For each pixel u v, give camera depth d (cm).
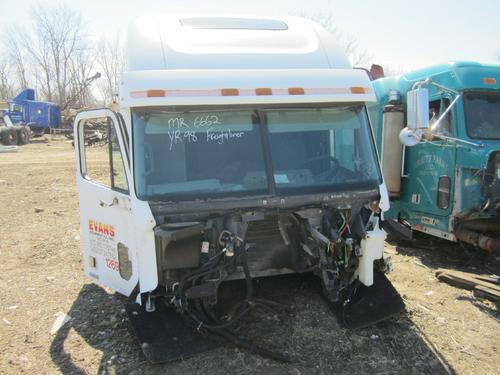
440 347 404
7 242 739
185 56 405
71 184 1326
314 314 439
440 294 515
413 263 630
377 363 379
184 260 372
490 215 591
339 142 417
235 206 377
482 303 489
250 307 401
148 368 375
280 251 427
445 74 643
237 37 441
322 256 406
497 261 634
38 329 446
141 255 365
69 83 5041
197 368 370
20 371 380
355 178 416
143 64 395
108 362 387
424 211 679
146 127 374
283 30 470
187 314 393
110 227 432
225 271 388
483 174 584
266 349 387
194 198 374
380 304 434
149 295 380
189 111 383
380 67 904
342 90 408
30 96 3388
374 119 775
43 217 910
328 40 459
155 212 364
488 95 631
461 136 614
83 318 465
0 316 475
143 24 439
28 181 1378
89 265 488
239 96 383
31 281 570
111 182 427
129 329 436
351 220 420
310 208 394
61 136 3416
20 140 2794
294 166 403
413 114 437
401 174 714
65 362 390
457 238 625
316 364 377
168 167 377
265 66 416
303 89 399
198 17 472
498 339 421
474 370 375
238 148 392
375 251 411
